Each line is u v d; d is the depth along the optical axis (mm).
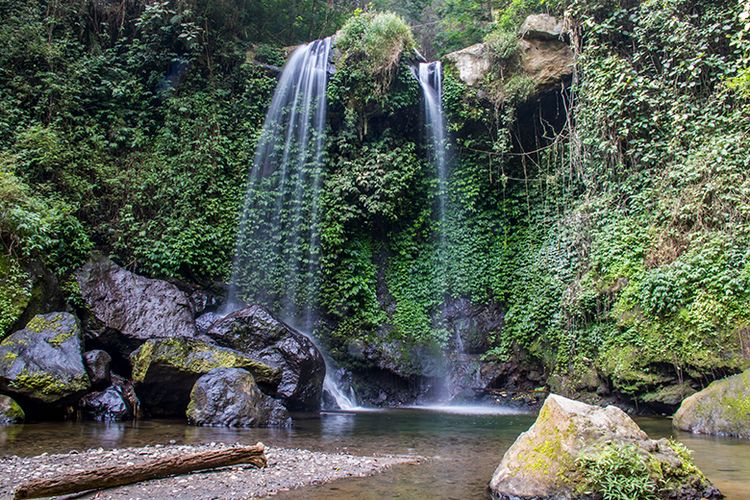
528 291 14133
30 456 5551
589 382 11305
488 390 13672
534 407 12430
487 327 14664
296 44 18969
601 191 12688
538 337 13484
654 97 11914
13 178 10172
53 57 13406
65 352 8516
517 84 14477
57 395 8062
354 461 5660
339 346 13859
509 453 4574
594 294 11539
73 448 6031
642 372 10031
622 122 12234
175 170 13938
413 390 13906
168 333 10742
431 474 5145
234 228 14094
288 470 5148
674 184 10984
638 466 3957
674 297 9664
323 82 15305
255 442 6723
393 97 14984
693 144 10914
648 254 10664
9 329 8797
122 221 12664
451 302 15070
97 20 14844
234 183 14539
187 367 8977
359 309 14289
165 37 15000
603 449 4090
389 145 15273
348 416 10336
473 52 15398
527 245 14750
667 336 9680
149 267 12664
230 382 8414
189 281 13234
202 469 4988
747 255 8953
